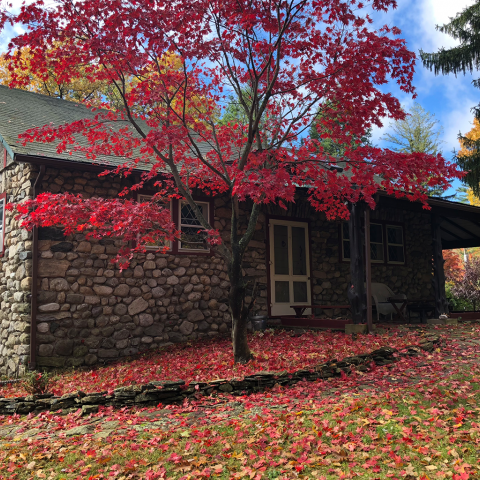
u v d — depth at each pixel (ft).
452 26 54.54
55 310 27.78
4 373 29.63
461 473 10.34
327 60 23.27
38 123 34.24
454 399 15.53
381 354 22.44
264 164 22.76
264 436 13.35
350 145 23.79
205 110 27.14
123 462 12.29
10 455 13.35
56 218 20.92
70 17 20.79
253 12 20.53
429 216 48.39
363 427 13.52
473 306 53.21
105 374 24.76
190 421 15.33
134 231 21.95
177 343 31.76
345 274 41.01
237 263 22.99
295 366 21.21
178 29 20.43
